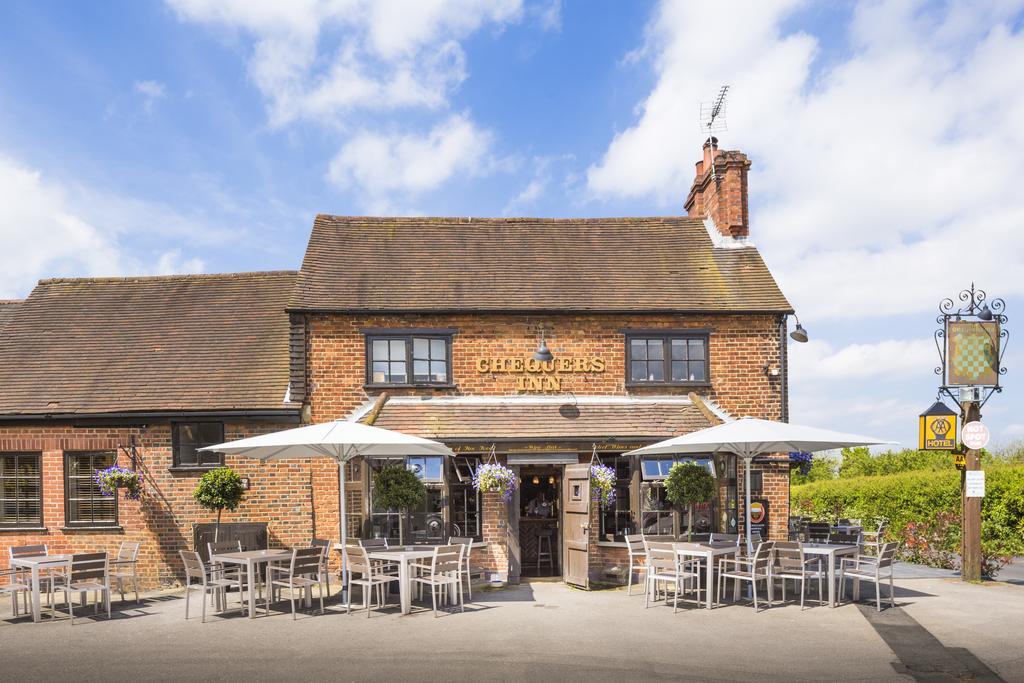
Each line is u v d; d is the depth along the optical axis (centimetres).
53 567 1178
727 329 1617
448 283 1661
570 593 1327
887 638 958
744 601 1208
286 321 1759
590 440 1474
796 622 1054
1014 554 1628
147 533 1495
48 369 1642
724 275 1720
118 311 1830
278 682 791
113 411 1508
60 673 834
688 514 1382
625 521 1493
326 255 1717
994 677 796
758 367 1612
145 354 1681
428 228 1855
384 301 1588
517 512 1477
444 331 1584
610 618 1095
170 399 1541
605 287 1672
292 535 1502
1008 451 2348
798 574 1190
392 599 1255
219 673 826
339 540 1498
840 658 866
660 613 1128
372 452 1271
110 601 1237
